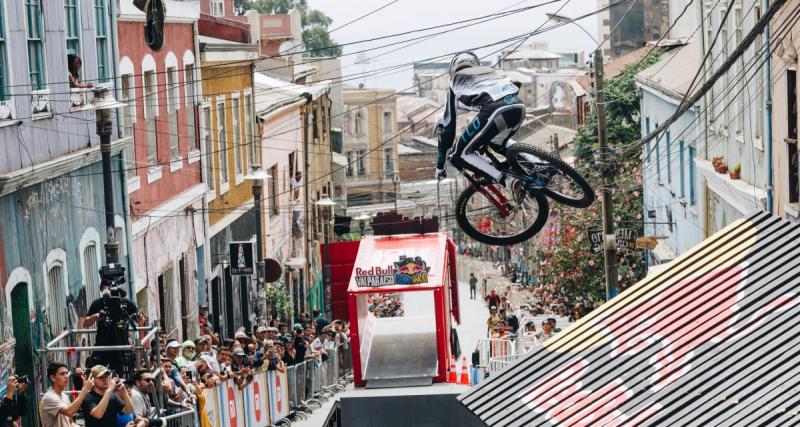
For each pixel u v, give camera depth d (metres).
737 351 13.80
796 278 14.63
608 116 50.66
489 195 16.03
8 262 20.12
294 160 50.97
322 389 30.20
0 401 16.77
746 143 30.41
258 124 44.22
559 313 39.81
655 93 42.81
